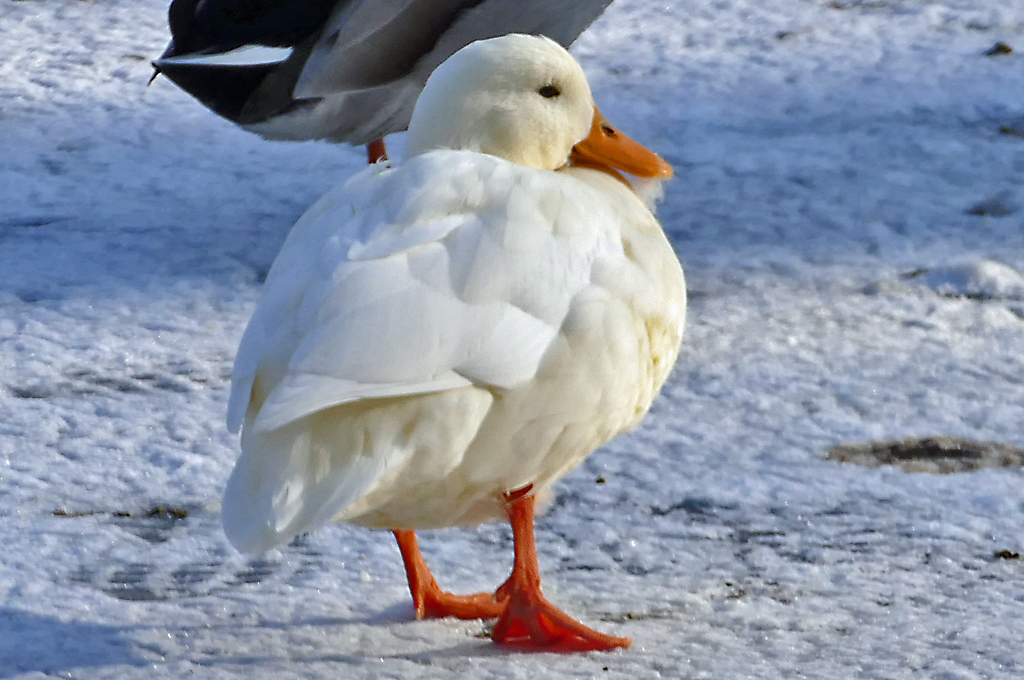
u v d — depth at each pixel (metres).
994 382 10.10
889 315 11.49
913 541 7.57
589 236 6.15
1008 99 18.28
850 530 7.74
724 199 14.80
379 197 5.96
